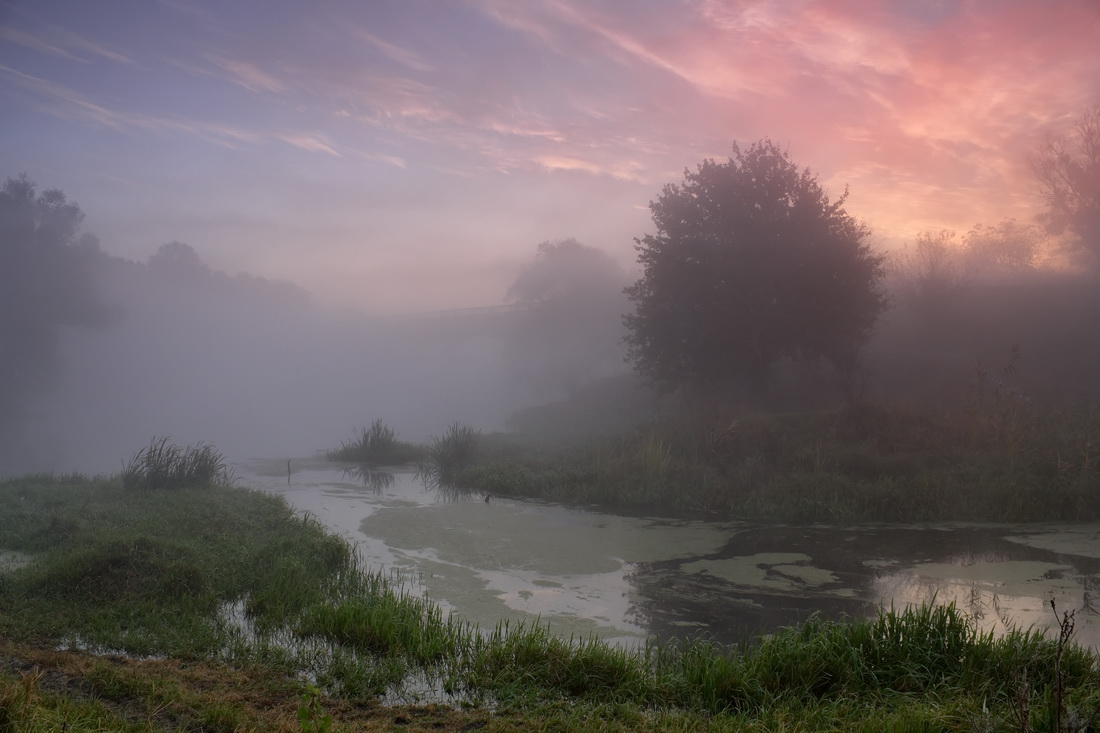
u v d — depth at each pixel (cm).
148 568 846
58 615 737
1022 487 1350
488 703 567
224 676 605
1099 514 1295
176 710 521
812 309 2366
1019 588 899
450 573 1002
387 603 767
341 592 875
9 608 750
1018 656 578
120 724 477
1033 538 1168
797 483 1482
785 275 2383
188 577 835
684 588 927
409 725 519
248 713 521
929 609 659
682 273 2519
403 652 672
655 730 508
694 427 1916
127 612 751
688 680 593
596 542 1181
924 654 605
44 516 1198
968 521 1312
